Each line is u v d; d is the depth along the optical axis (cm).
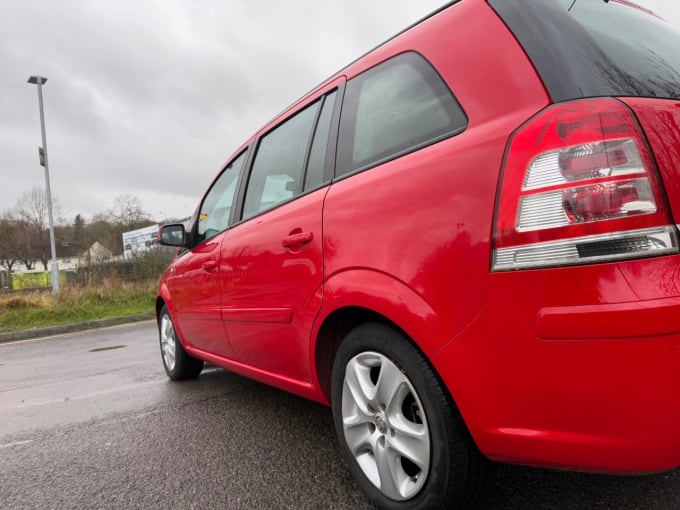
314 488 195
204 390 369
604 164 109
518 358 117
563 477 181
